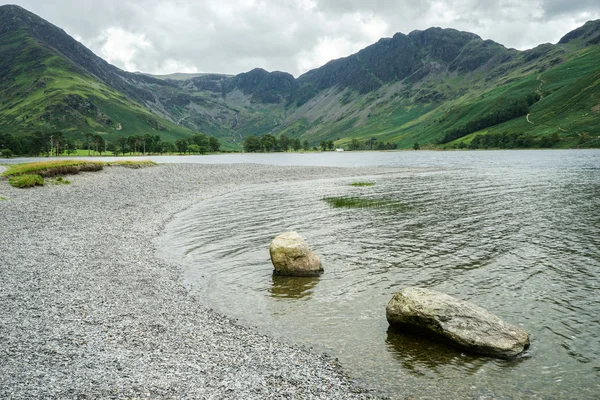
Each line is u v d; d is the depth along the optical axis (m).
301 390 11.76
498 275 22.20
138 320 16.36
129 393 10.91
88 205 44.19
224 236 32.22
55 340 13.96
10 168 66.25
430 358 14.09
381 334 15.92
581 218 37.19
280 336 15.63
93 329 15.14
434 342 15.34
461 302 15.91
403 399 11.57
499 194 54.72
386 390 12.02
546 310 17.61
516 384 12.42
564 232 31.84
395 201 50.22
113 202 47.06
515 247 27.77
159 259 25.62
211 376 12.26
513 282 21.08
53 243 28.05
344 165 130.75
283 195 56.72
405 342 15.29
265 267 24.44
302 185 70.06
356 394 11.73
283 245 23.12
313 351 14.45
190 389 11.37
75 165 74.94
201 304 18.72
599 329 15.81
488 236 31.11
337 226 35.81
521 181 70.94
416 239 30.73
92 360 12.72
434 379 12.73
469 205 46.19
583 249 26.92
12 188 52.16
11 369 11.73
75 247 27.28
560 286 20.39
